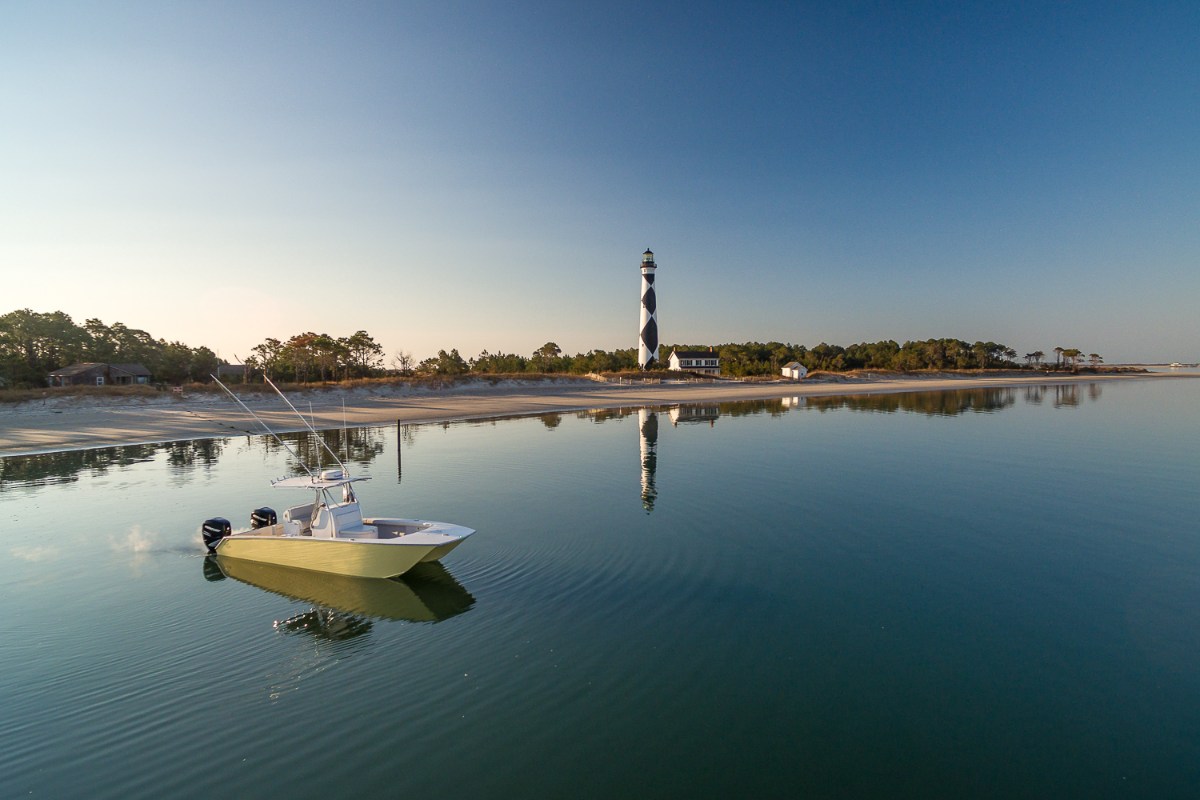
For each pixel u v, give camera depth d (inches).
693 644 441.4
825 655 425.4
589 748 327.9
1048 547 656.4
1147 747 329.7
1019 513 789.9
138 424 1644.9
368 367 3334.2
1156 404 2460.6
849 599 519.5
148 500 870.4
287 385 2498.8
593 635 456.1
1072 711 362.6
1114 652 431.8
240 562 621.6
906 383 4050.2
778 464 1131.3
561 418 1962.4
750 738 335.6
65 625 484.7
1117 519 762.2
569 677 398.0
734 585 549.3
